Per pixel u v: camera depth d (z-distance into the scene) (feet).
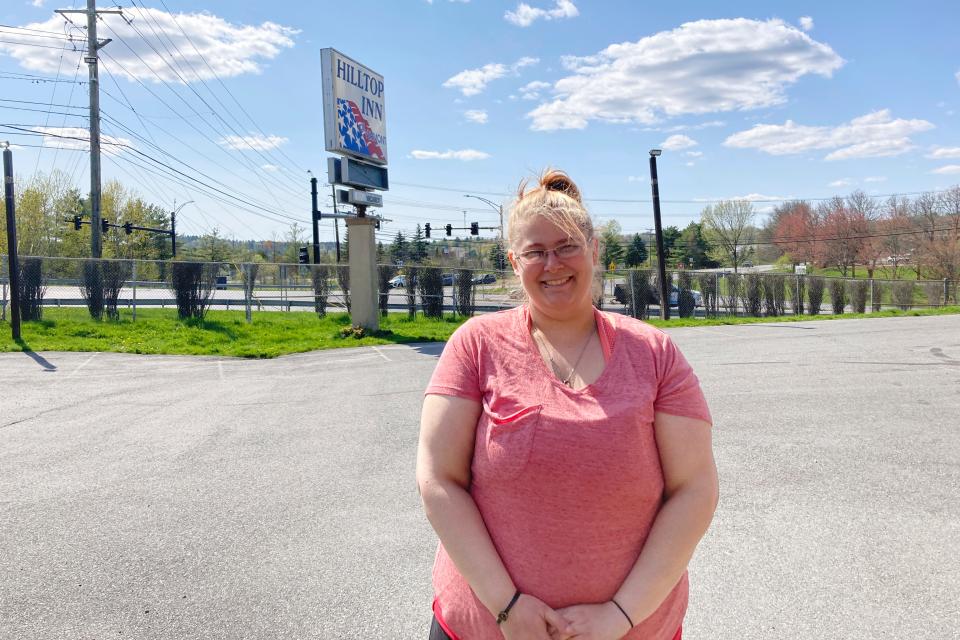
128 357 41.60
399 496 16.19
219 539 13.69
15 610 10.87
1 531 14.20
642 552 5.11
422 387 30.81
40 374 35.06
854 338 49.06
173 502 15.92
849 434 21.06
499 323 5.57
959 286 128.47
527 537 5.03
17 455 20.03
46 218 171.22
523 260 5.36
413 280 74.49
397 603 11.02
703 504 5.20
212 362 40.04
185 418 24.88
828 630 9.94
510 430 5.02
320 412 25.75
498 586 4.99
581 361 5.36
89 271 57.31
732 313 99.71
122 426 23.65
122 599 11.21
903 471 17.29
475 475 5.29
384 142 60.39
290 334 54.29
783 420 22.99
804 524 13.89
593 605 4.98
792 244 265.54
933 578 11.46
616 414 4.95
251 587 11.60
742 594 11.04
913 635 9.77
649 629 5.17
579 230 5.29
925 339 47.55
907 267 221.87
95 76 75.61
